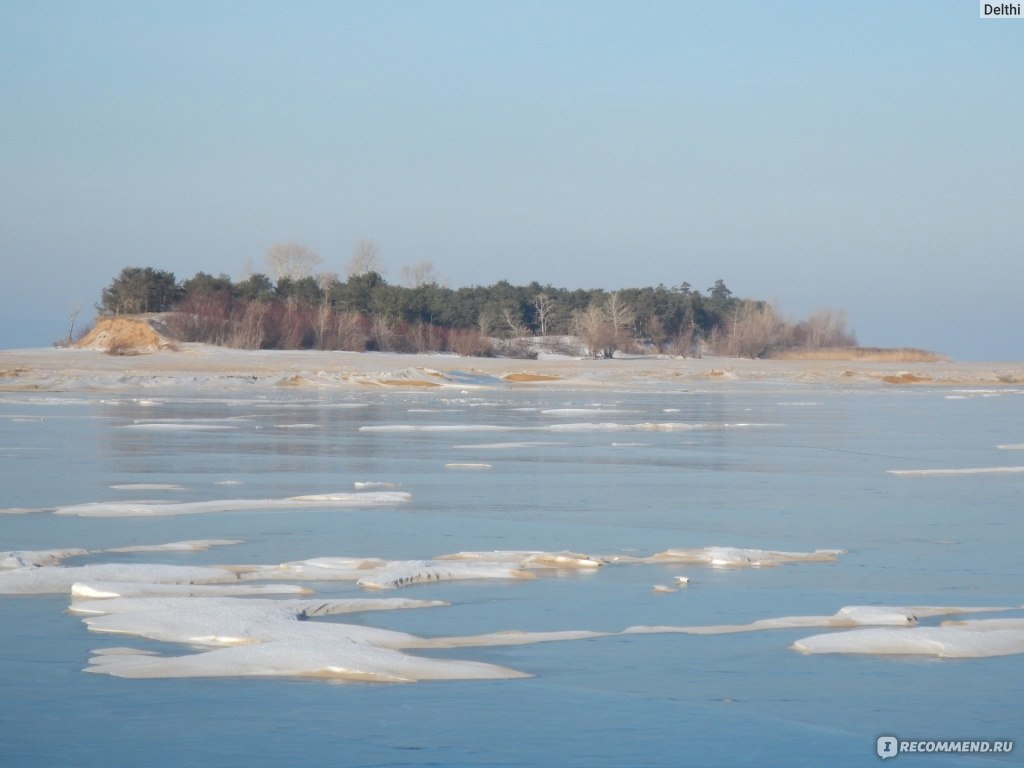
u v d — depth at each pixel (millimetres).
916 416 78938
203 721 14125
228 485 38125
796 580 22797
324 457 47969
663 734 13719
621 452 51125
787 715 14469
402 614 19672
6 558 23859
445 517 31000
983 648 17453
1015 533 28688
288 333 195250
